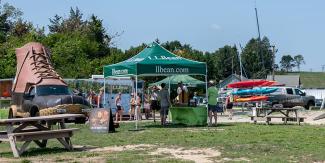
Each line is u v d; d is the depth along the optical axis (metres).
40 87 26.19
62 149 15.10
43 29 64.19
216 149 14.60
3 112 27.81
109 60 57.88
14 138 13.55
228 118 33.41
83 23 76.69
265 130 21.05
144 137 18.56
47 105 24.92
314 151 14.02
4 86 33.06
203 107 25.16
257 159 12.50
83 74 52.47
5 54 53.81
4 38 68.38
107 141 17.34
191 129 22.27
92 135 19.92
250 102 43.50
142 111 33.38
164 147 15.34
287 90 50.53
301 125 24.70
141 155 13.43
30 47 27.75
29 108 25.98
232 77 86.88
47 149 15.14
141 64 23.42
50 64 27.98
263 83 41.53
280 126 23.80
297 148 14.71
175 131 21.08
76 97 25.81
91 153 13.88
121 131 21.88
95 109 21.81
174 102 32.12
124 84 33.75
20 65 27.73
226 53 115.56
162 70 23.64
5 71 49.81
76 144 16.53
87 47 63.31
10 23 79.12
